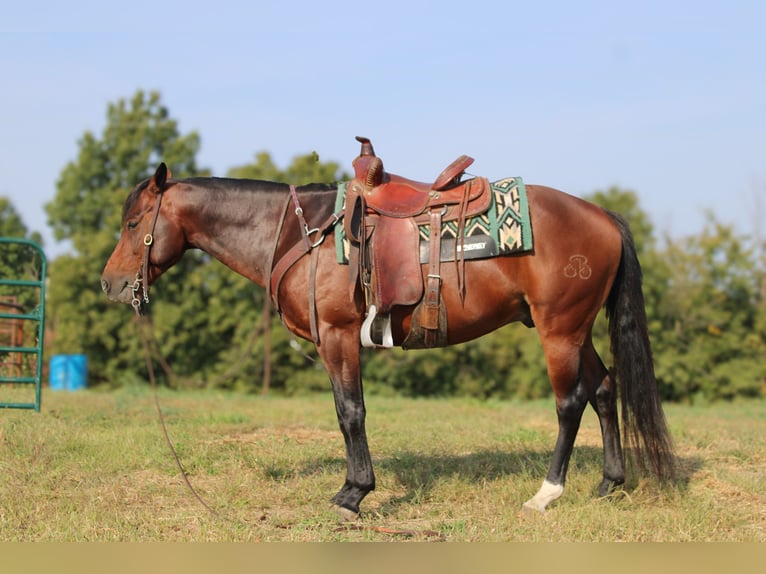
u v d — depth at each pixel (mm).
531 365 21438
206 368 22016
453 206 4762
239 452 6477
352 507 4758
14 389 10102
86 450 6340
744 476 5781
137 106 23656
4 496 5074
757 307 22609
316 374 21688
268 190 5129
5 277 8891
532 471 5844
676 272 22297
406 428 8227
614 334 5016
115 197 21969
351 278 4699
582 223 4809
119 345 22078
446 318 4742
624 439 4945
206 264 22172
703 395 21266
